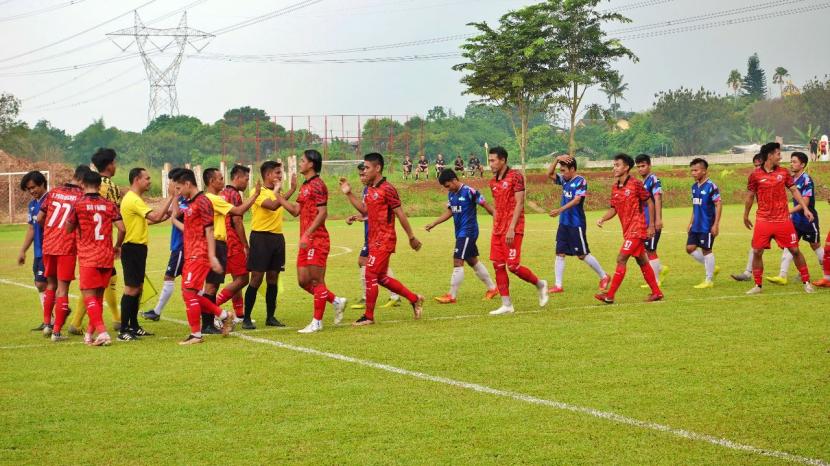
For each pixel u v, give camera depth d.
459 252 12.05
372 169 10.04
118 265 19.64
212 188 10.10
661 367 7.57
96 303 9.30
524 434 5.68
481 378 7.29
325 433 5.76
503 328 9.80
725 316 10.24
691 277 14.51
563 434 5.67
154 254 21.80
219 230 10.04
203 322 9.98
